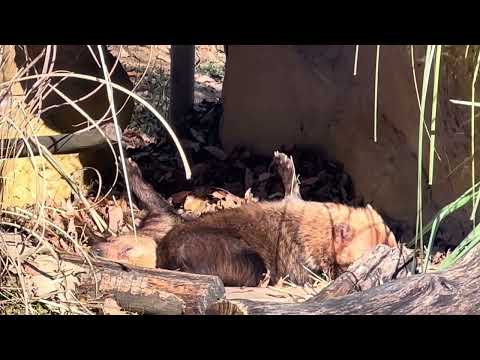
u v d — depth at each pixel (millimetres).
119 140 1242
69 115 2689
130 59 5297
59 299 1557
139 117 4414
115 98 2873
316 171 3254
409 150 2627
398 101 2674
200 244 2289
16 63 2111
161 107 4551
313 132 3434
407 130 2613
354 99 3102
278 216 2342
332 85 3299
